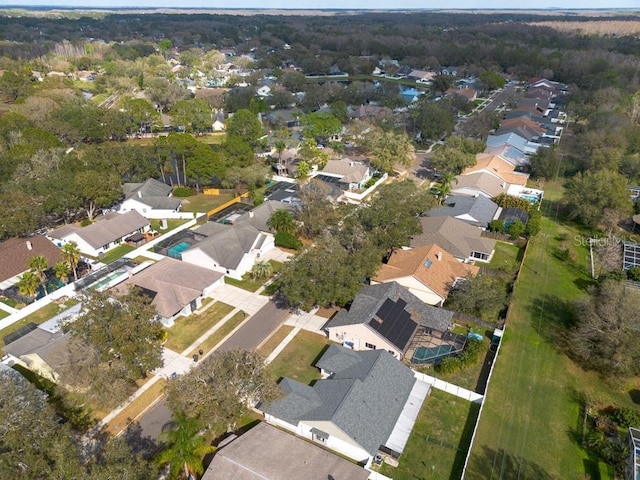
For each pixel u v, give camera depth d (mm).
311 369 50625
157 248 74812
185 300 58469
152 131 143375
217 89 195250
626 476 38875
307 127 127000
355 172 102438
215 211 89438
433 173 110875
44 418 34750
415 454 41062
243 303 62281
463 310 59844
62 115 122688
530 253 76125
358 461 39969
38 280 63000
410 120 139000
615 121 121562
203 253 68625
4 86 159875
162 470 37875
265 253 75250
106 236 75312
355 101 169500
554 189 101875
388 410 42688
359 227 67312
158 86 165875
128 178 98500
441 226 75750
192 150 96375
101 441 41312
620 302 52062
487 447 41875
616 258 70438
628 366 48219
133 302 45812
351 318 53719
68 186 78688
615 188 81562
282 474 35531
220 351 52906
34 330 52844
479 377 50219
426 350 53188
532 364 52250
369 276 62219
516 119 139500
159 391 47156
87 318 43188
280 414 42562
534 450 41812
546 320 59781
